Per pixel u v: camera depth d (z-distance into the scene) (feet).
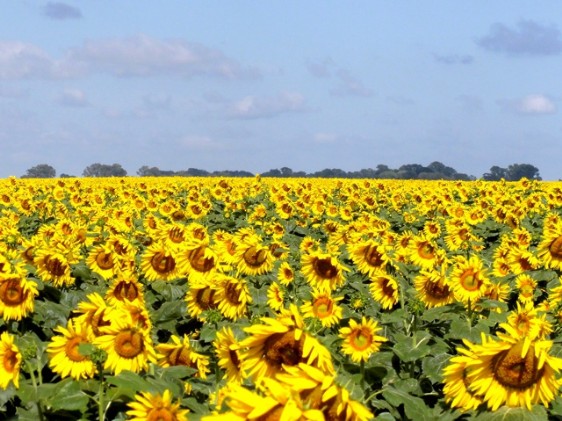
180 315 34.37
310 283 38.70
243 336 28.09
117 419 21.59
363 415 13.09
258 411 12.44
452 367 19.22
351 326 26.76
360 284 38.40
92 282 42.75
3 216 84.79
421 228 89.61
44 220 81.82
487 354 18.53
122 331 22.36
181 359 25.53
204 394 24.29
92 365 22.57
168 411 18.33
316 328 24.84
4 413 22.85
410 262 45.88
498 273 49.03
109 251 43.16
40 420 22.06
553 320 34.53
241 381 20.34
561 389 23.50
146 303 35.70
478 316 33.60
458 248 63.93
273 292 36.27
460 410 20.06
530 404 18.35
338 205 102.63
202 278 34.14
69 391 21.43
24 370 24.07
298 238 70.13
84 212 79.15
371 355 29.32
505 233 74.18
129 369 22.18
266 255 41.27
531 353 18.44
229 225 81.25
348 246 50.26
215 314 28.53
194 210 80.74
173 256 39.50
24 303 29.68
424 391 28.53
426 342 28.94
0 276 29.50
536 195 96.07
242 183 147.54
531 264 48.16
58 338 22.68
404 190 123.54
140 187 117.50
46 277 38.34
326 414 13.14
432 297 35.47
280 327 16.17
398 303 38.27
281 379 13.26
